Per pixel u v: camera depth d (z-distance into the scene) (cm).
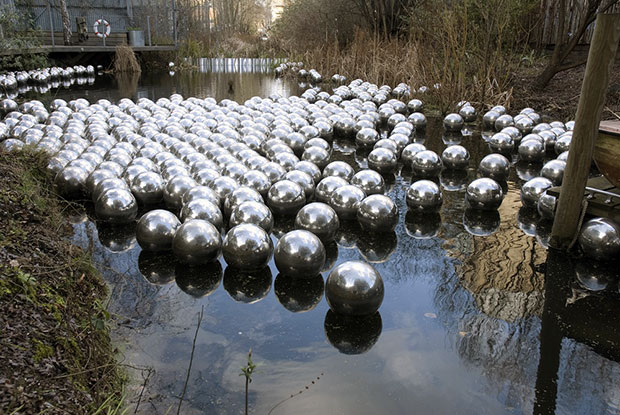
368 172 566
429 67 1258
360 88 1396
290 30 2352
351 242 482
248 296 383
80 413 234
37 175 542
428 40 1402
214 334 333
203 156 639
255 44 2764
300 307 370
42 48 1616
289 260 392
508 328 345
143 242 437
